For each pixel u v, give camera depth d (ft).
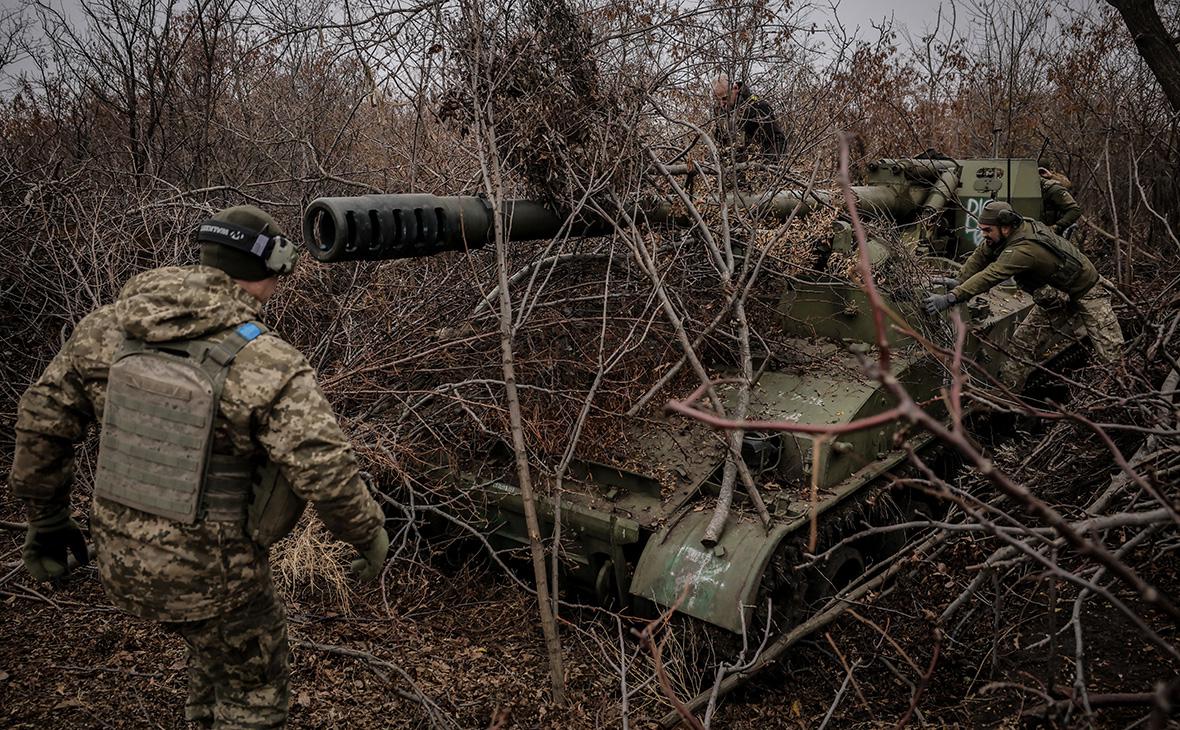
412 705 11.51
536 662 12.91
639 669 12.56
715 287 16.29
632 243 14.33
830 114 19.06
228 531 8.00
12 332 19.98
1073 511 12.15
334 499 7.91
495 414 15.02
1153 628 12.80
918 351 16.08
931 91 35.53
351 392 14.57
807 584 13.34
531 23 14.08
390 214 11.20
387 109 22.97
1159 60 23.94
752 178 16.63
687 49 16.21
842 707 12.22
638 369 15.24
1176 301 15.49
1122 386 11.98
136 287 8.09
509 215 13.33
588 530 13.46
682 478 13.79
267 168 26.45
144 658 11.98
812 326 16.49
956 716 11.69
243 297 8.26
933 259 20.65
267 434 7.80
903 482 6.71
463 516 15.12
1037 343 19.51
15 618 12.86
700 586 12.14
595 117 14.26
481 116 13.66
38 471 8.34
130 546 7.90
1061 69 35.04
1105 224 29.66
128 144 25.64
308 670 12.10
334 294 18.39
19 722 10.49
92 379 8.13
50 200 20.77
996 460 16.25
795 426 4.57
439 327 16.57
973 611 12.69
